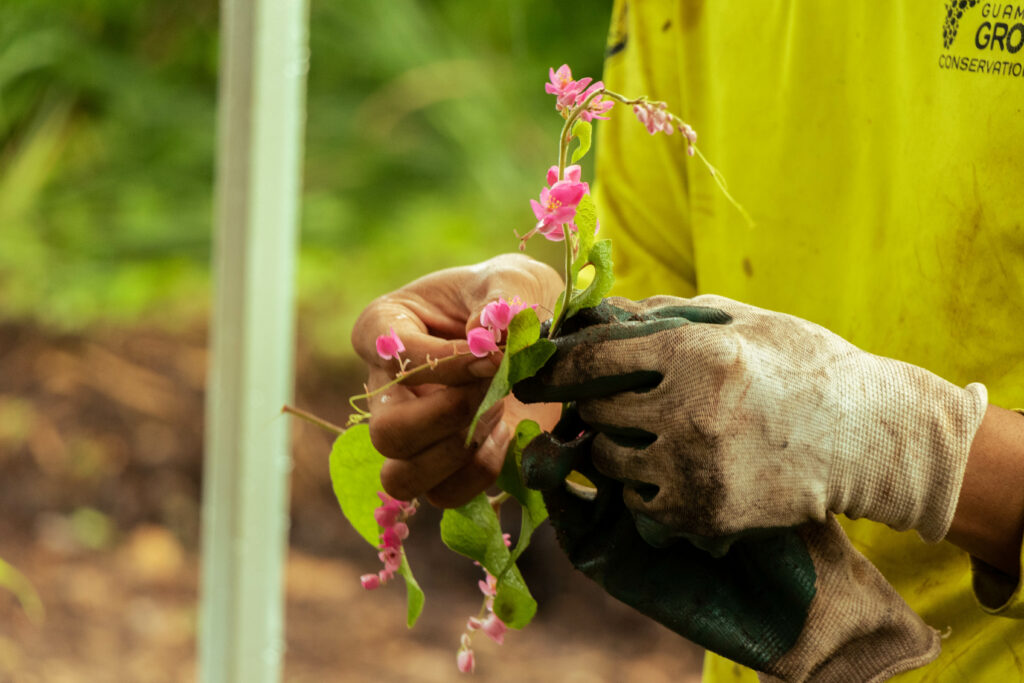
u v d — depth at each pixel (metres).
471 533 1.65
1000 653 1.64
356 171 6.70
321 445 5.17
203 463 5.05
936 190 1.66
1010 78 1.62
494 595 1.64
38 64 6.49
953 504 1.55
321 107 6.97
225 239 2.01
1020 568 1.56
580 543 1.62
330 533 4.86
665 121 1.60
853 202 1.74
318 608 4.34
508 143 6.84
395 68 6.96
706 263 1.83
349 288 5.92
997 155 1.63
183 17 7.05
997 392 1.65
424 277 1.72
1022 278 1.63
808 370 1.55
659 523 1.56
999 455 1.56
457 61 7.05
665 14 1.86
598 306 1.59
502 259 1.70
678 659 4.25
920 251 1.68
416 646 4.17
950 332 1.66
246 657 2.03
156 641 4.07
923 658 1.59
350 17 7.11
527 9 7.16
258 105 1.98
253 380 2.01
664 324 1.55
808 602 1.58
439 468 1.63
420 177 6.75
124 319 5.76
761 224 1.78
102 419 5.14
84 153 6.62
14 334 5.58
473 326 1.62
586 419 1.58
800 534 1.59
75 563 4.46
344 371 5.49
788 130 1.76
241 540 2.01
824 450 1.54
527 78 7.06
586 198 1.57
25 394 5.23
